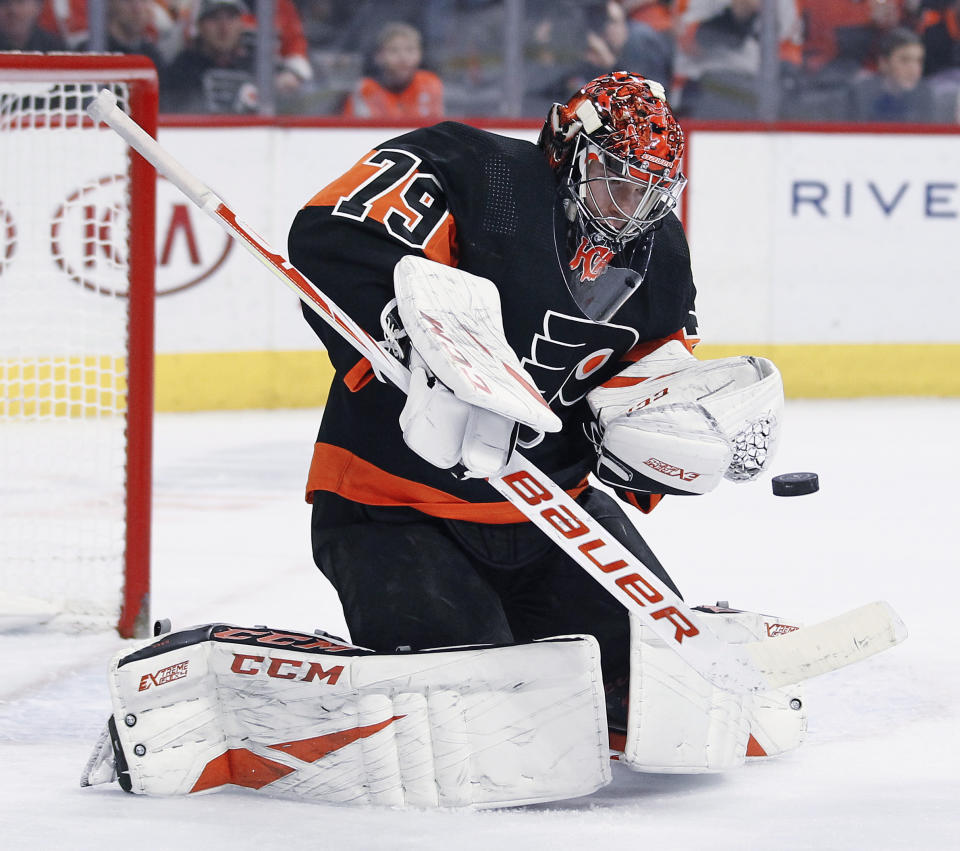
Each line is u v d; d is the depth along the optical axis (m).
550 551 8.37
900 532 16.62
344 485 8.15
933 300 28.78
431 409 6.83
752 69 28.45
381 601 7.77
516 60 27.88
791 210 28.25
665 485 8.02
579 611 8.27
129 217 11.91
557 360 7.96
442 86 27.78
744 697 7.91
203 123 26.19
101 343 22.39
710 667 7.16
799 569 14.62
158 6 26.41
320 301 7.32
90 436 21.36
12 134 22.16
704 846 6.68
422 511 8.06
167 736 7.49
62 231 22.52
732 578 14.20
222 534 16.28
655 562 8.45
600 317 8.01
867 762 8.41
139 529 11.77
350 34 27.38
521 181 7.73
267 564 14.72
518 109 28.02
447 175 7.73
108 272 22.75
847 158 28.30
